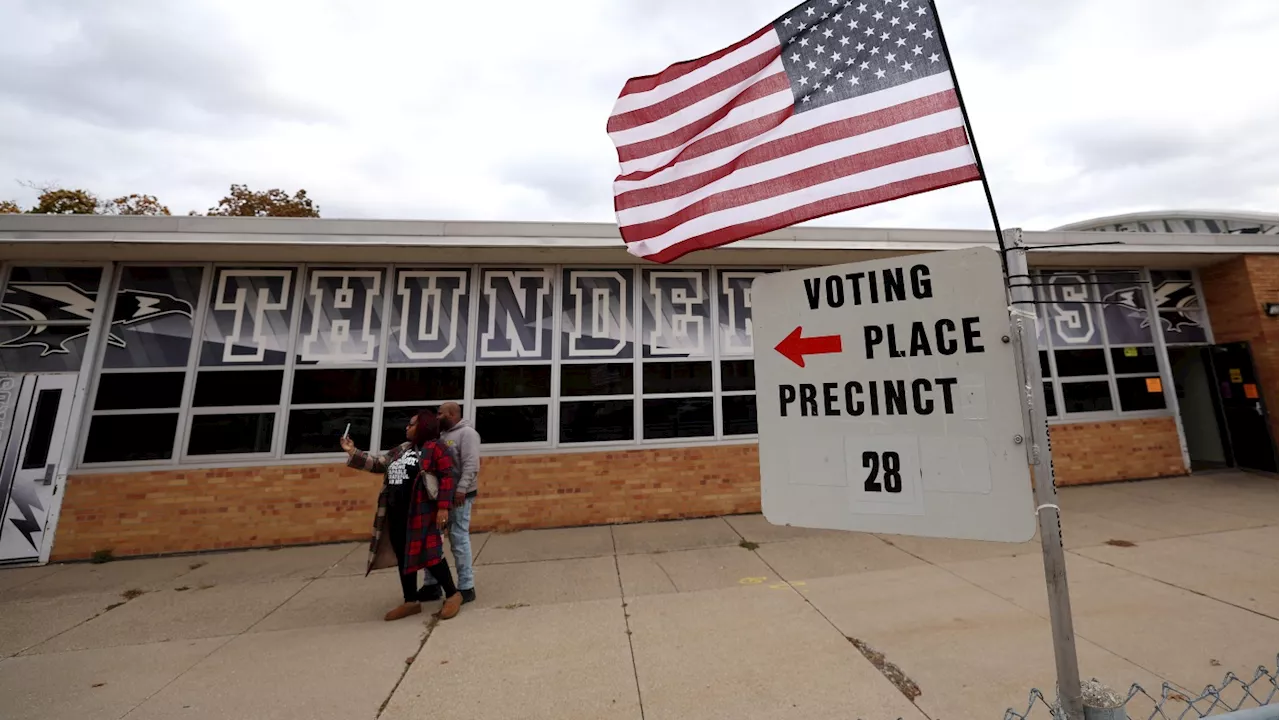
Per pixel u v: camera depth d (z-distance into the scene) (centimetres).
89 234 566
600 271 704
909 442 176
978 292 172
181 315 627
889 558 505
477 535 618
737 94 281
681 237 281
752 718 273
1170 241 765
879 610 391
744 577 470
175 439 603
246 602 448
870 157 240
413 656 347
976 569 467
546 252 657
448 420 450
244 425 618
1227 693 280
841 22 260
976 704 276
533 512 646
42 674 334
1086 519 601
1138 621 358
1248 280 790
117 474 584
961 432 169
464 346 669
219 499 597
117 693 312
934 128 230
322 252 628
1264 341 776
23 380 591
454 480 432
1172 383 806
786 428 197
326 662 342
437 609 424
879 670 311
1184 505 641
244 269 647
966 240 710
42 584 496
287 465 613
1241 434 811
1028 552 505
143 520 581
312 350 643
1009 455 162
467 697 300
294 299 648
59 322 606
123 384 606
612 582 467
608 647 351
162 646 370
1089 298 813
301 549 589
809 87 263
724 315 717
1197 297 842
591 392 680
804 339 197
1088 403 784
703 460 681
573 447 665
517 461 652
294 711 291
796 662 324
